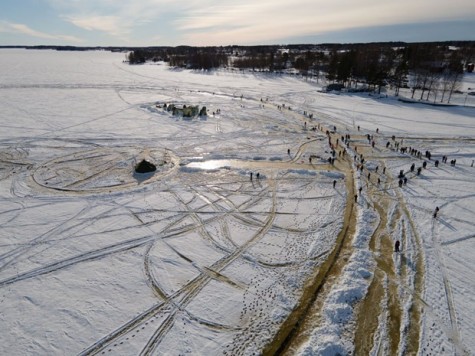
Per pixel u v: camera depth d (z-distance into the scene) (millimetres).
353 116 64500
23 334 17562
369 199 32562
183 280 21469
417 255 24297
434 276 22234
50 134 50812
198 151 45031
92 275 21812
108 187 34500
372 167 40250
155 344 17109
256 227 27531
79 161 41062
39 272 22047
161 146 46781
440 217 29266
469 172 38938
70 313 18859
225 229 27219
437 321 18781
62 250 24281
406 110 69562
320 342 17312
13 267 22500
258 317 18812
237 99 81562
